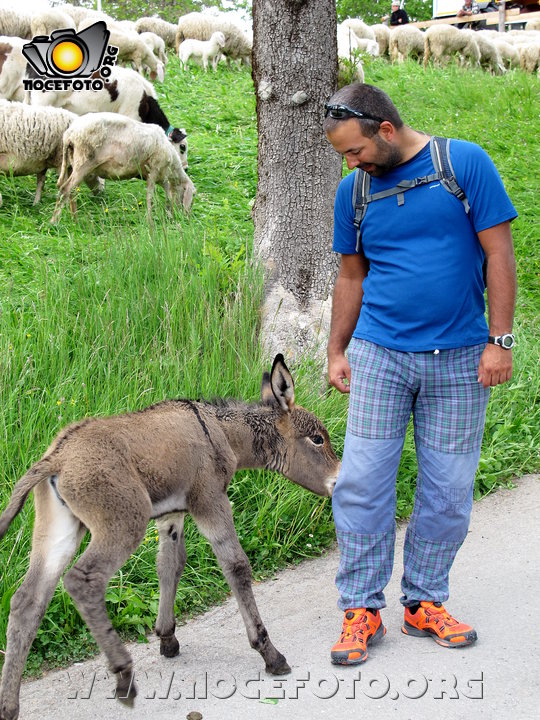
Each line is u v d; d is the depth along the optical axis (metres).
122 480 3.15
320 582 4.34
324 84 6.10
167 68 18.34
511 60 23.53
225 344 5.66
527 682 3.28
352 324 3.78
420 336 3.39
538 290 8.38
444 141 3.31
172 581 3.58
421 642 3.66
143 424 3.38
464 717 3.06
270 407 3.89
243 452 3.75
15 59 11.09
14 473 4.33
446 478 3.48
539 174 11.61
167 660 3.61
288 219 6.20
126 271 6.32
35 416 4.65
